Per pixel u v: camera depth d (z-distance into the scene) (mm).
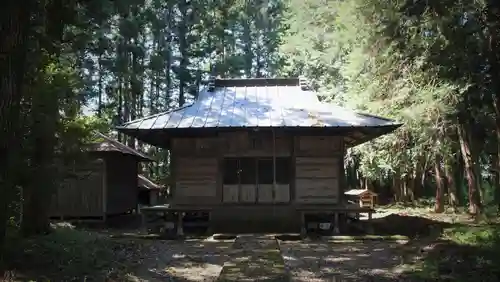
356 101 16953
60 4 10047
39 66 9781
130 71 29594
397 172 26688
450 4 11906
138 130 13719
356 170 32625
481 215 17188
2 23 4719
